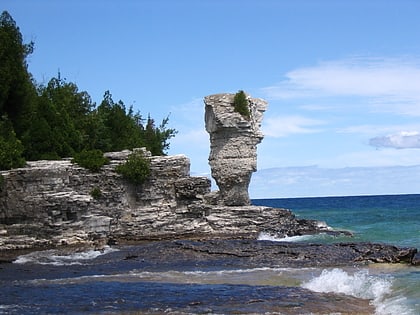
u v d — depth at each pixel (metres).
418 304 24.44
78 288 30.83
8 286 31.95
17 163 53.66
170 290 29.67
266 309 24.78
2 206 51.06
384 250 41.72
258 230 61.22
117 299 27.61
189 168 66.12
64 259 43.28
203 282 32.44
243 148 68.00
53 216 51.56
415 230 67.62
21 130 66.19
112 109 86.44
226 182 68.19
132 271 37.56
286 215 64.12
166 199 63.22
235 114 67.44
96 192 58.97
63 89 85.56
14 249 49.44
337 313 23.95
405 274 32.75
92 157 60.16
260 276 33.94
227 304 25.95
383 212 115.19
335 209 139.12
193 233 60.59
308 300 26.38
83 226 53.22
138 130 92.12
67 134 67.62
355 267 36.44
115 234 59.44
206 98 69.19
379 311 24.06
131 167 60.94
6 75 61.88
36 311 25.38
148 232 60.31
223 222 61.69
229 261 40.66
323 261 39.00
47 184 52.22
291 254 41.78
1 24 65.38
